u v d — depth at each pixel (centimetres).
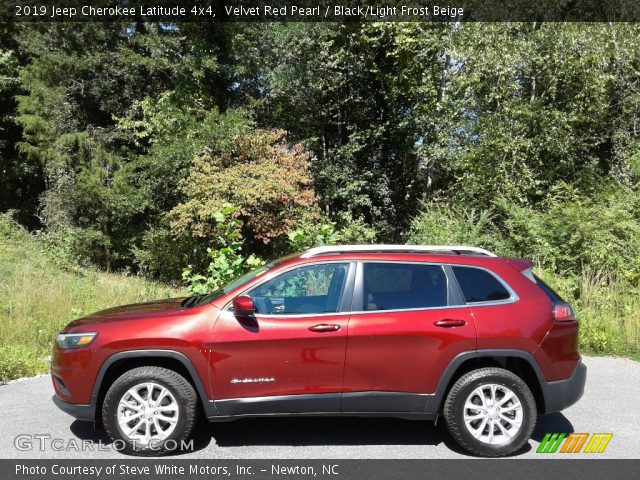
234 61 1781
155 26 1730
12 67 1745
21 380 681
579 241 1153
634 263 1078
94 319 488
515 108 1441
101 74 1769
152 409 457
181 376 461
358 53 1811
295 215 1470
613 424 545
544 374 470
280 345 456
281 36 1675
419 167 1969
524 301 481
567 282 1039
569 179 1546
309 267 484
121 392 453
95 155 1691
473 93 1544
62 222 1708
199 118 1700
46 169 1753
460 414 460
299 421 547
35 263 1356
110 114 1850
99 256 1759
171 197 1695
